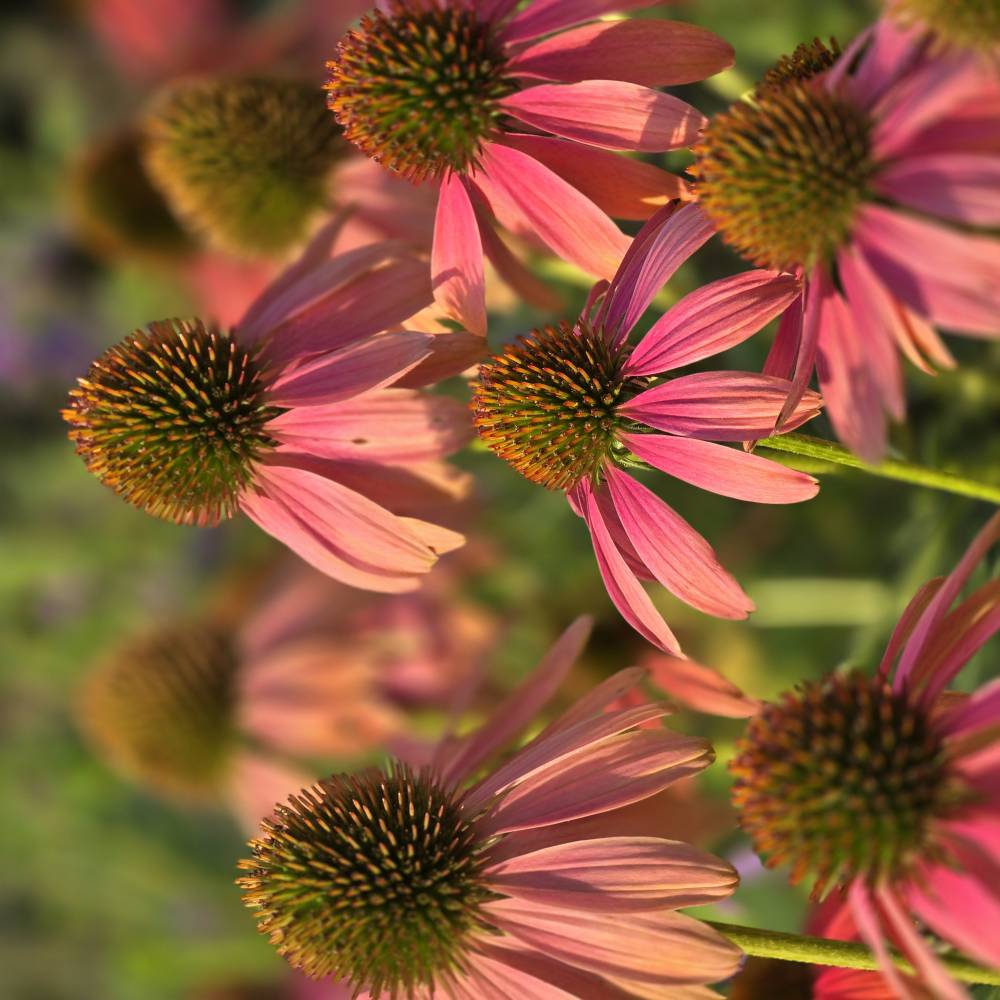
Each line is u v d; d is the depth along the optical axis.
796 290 0.61
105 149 0.98
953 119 0.57
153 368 0.66
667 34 0.62
